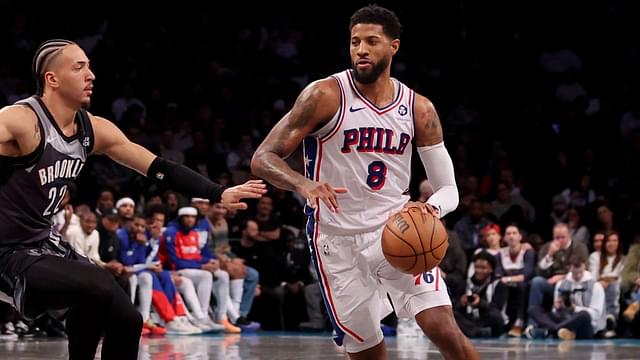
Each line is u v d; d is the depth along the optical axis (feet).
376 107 14.46
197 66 53.16
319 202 14.73
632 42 58.13
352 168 14.48
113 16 53.72
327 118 14.37
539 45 58.70
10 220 13.09
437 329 14.12
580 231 41.93
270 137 14.40
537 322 37.58
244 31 56.03
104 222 35.09
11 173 13.10
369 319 14.88
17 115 12.89
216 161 45.47
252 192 14.02
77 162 13.71
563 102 54.34
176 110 48.21
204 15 56.03
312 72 56.65
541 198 48.37
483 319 37.86
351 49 14.42
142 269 35.63
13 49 49.90
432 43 59.00
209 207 39.63
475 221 42.45
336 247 14.74
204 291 37.52
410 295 14.37
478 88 56.29
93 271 12.76
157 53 52.90
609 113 53.31
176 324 36.35
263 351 26.99
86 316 12.74
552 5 59.06
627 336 38.19
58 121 13.38
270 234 41.04
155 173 14.26
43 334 33.47
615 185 48.21
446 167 14.94
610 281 38.55
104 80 50.34
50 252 13.34
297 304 40.73
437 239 13.73
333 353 26.32
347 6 58.65
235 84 52.39
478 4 59.06
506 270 38.63
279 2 58.29
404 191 14.98
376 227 14.58
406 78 56.08
